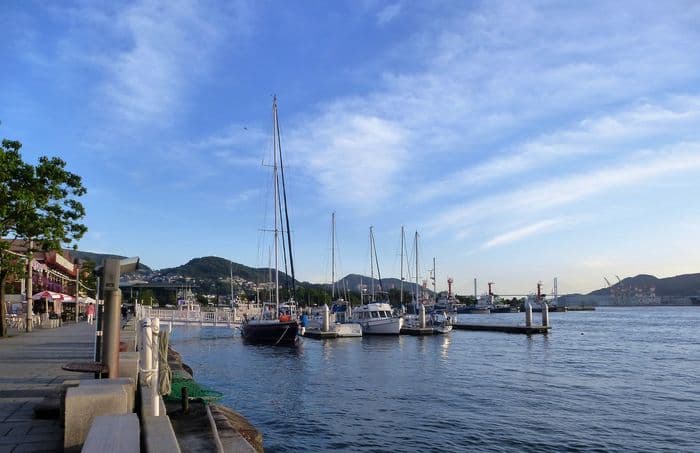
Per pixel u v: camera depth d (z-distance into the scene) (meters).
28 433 8.82
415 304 107.00
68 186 29.64
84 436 7.61
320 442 19.25
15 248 38.00
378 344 62.94
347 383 32.25
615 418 23.22
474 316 187.50
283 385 31.36
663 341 67.62
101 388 8.09
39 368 16.61
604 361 44.94
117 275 11.16
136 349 21.42
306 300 145.50
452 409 24.73
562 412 24.31
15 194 26.52
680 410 24.89
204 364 41.34
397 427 21.34
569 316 178.25
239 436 10.96
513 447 18.84
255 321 60.03
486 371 38.22
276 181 63.41
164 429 6.92
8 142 27.67
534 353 52.06
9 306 51.78
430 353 51.94
